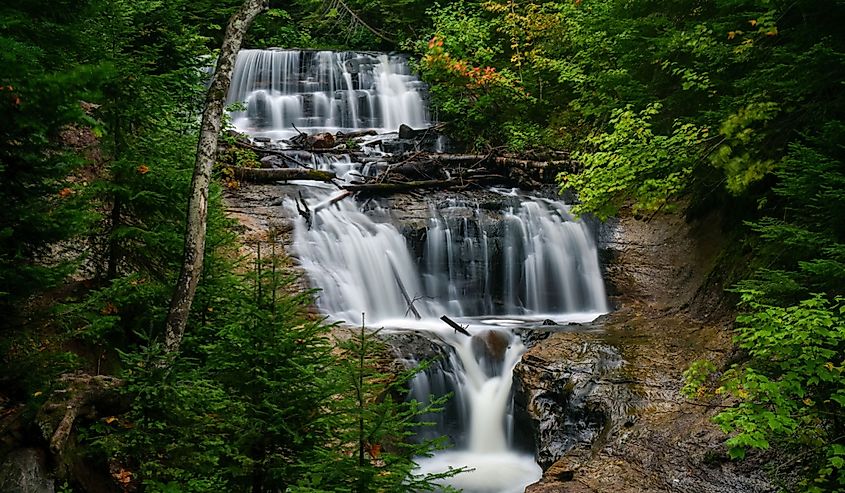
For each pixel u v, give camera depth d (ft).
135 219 21.35
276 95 62.95
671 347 30.14
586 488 20.94
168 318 17.66
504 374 31.09
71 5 17.06
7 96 11.76
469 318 38.50
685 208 41.65
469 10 65.41
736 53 30.19
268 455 12.75
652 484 20.77
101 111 20.27
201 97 31.50
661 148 30.42
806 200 22.31
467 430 29.71
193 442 13.12
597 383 27.04
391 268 38.45
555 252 41.83
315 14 79.00
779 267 27.22
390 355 29.12
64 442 12.84
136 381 13.53
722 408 23.89
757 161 28.04
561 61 51.37
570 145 51.47
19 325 14.61
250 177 41.52
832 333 15.58
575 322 36.68
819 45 23.25
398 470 12.27
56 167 14.40
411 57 67.82
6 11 14.96
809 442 17.46
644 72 40.96
